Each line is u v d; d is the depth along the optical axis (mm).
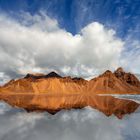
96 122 23125
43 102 57469
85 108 39312
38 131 18719
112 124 21875
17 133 17969
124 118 25797
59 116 28297
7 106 43500
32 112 32844
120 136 16875
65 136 16875
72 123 22688
